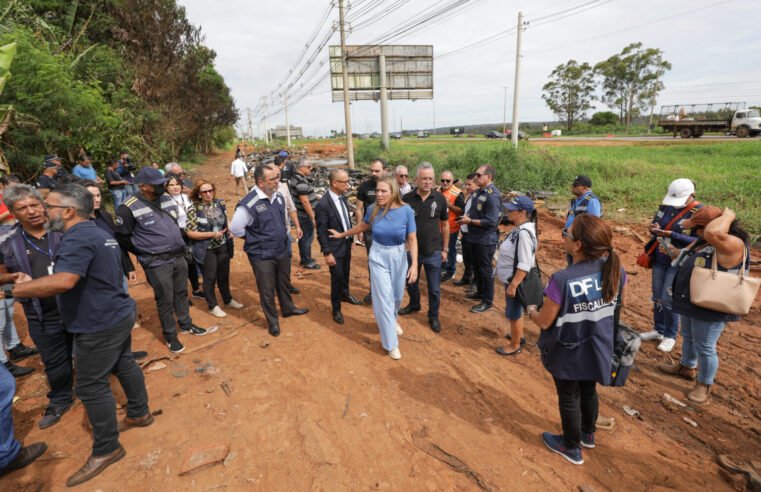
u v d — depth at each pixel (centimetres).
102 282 260
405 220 406
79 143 1077
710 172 1340
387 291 410
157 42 1939
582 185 497
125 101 1533
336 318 510
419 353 439
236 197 1536
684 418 336
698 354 348
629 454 296
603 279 245
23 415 338
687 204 400
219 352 436
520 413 343
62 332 323
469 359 429
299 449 295
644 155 1955
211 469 275
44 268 336
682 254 343
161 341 460
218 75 3878
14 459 270
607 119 6500
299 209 714
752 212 865
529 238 377
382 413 337
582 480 272
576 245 256
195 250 502
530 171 1485
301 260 737
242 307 554
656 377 396
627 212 1025
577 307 248
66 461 284
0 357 394
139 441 300
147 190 394
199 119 2788
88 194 263
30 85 922
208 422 323
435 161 1905
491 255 533
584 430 292
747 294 303
